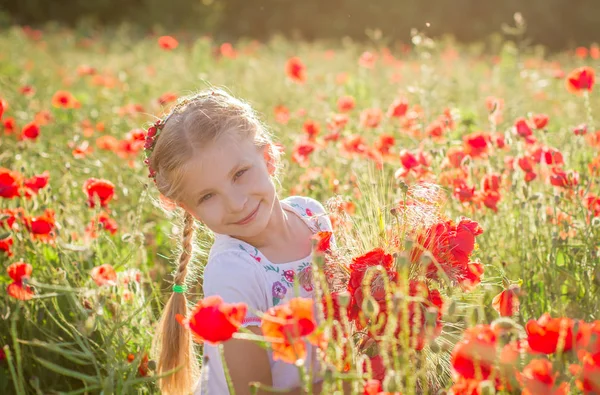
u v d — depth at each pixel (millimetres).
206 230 2920
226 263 2285
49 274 2908
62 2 26016
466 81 8617
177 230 2967
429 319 1681
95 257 3232
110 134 6465
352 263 2162
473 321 1656
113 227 3352
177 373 2418
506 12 23312
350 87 8125
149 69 10062
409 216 2301
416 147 4258
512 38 22406
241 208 2223
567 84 3830
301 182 3959
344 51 14305
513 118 4711
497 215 3246
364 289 1988
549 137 4523
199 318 1560
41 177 3271
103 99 8453
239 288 2252
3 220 2951
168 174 2268
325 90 8125
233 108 2303
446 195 3186
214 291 2277
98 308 2191
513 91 7754
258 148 2314
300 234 2510
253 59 12398
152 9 24609
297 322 1556
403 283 1759
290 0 25406
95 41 16156
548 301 2779
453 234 2205
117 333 2537
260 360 2250
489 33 23031
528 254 3061
